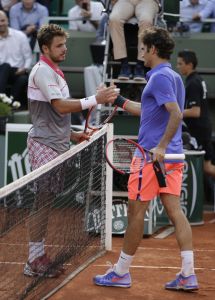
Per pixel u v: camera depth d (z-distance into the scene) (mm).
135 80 29828
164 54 19375
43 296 19125
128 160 27031
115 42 29859
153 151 18938
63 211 21062
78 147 21344
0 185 32781
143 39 19562
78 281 20766
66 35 20922
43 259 19359
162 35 19328
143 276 21578
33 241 18688
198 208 31438
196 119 32594
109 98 20266
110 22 29797
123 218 28578
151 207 28422
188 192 31141
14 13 40719
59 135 21094
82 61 39594
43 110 20938
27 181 17344
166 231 29797
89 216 23734
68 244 21516
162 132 19359
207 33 39031
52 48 20609
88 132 23000
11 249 17391
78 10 40281
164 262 23516
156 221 30547
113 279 20281
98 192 24344
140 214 19656
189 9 38781
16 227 17328
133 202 19609
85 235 23188
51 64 20797
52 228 20469
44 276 19469
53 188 19719
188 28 38969
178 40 38594
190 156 31141
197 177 31328
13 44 38062
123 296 19516
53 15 43188
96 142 23672
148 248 25922
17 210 17141
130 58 30984
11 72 37406
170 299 19328
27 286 18391
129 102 20797
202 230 30344
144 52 19609
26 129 31359
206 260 24109
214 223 32188
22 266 18125
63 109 20281
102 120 30125
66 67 39500
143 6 29672
